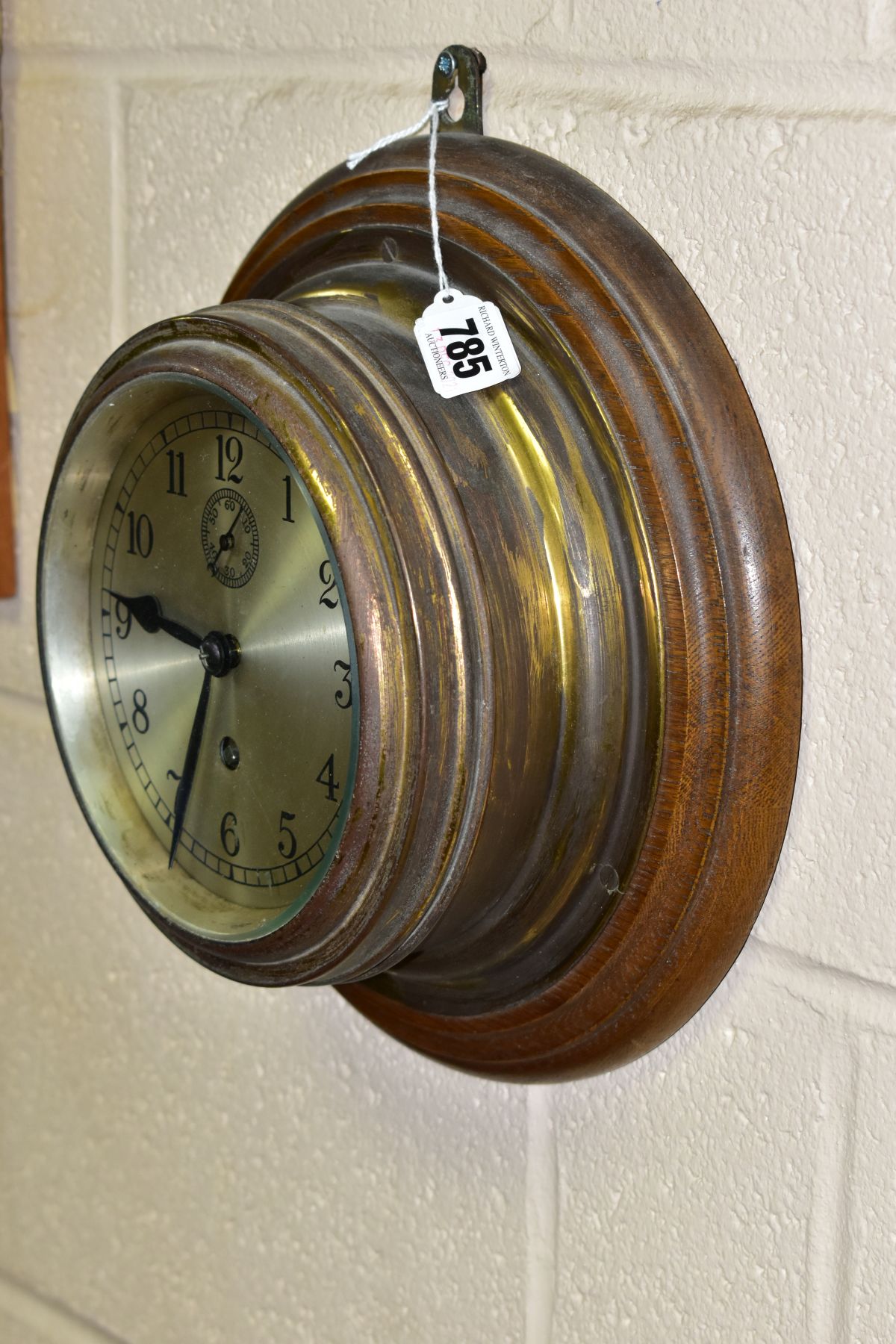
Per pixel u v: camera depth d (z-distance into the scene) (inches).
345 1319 31.5
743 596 24.9
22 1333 36.8
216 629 26.4
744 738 25.0
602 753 25.1
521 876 25.6
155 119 30.6
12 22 32.0
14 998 35.7
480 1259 29.6
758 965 26.4
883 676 25.0
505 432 25.2
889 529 24.7
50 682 28.5
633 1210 27.9
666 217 25.8
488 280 25.5
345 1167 31.1
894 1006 25.4
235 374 24.4
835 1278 26.3
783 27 24.5
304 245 27.5
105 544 27.9
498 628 24.4
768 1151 26.6
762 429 25.4
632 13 25.6
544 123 26.6
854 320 24.6
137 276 31.4
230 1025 32.3
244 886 26.6
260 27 29.1
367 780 23.7
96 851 33.7
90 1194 35.1
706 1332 27.4
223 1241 33.1
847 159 24.4
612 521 24.9
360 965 25.3
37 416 33.1
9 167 32.5
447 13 27.2
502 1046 27.3
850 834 25.5
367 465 23.8
